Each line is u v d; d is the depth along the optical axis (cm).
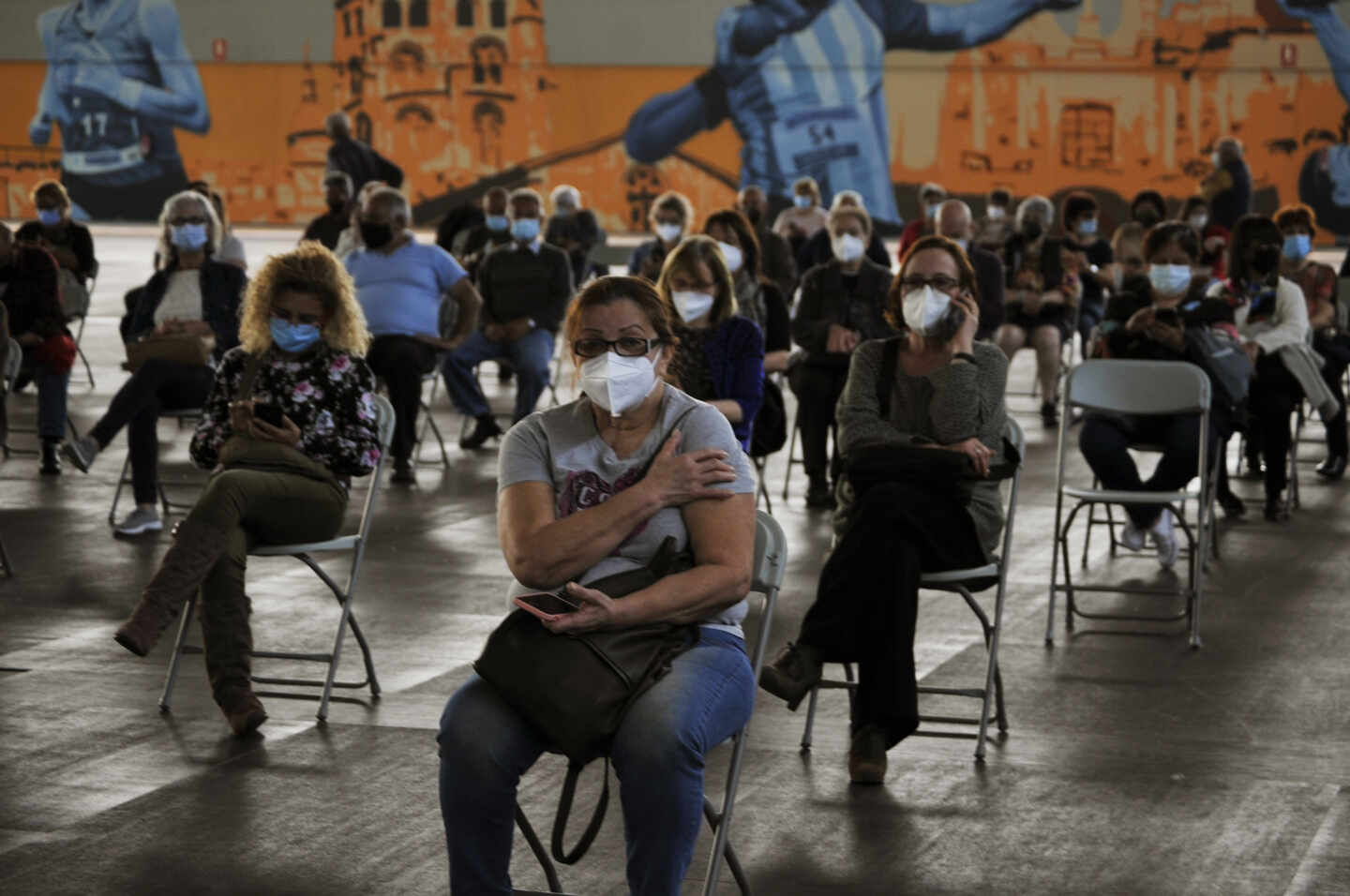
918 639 659
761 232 1230
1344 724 550
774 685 475
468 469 1064
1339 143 2992
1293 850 434
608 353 369
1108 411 696
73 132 3350
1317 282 1040
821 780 490
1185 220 1573
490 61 3225
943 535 491
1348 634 672
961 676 605
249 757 503
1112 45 3044
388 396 1031
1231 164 1709
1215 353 765
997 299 1084
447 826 340
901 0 3100
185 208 863
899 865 423
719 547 362
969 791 480
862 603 481
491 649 342
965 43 3095
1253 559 815
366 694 572
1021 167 3100
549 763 498
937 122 3122
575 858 347
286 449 538
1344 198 2997
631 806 333
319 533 541
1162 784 486
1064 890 407
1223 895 404
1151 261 771
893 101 3130
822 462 945
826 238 1278
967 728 543
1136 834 445
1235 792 479
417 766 496
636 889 336
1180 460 743
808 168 3166
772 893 405
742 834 445
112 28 3306
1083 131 3070
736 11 3150
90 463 820
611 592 352
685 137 3198
